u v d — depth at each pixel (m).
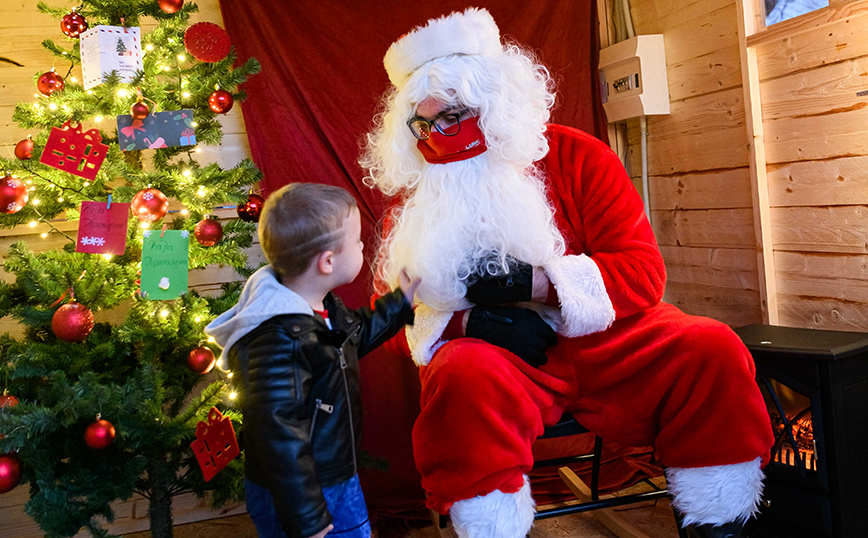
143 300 1.77
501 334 1.51
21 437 1.51
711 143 2.32
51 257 1.81
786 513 1.61
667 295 2.64
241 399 1.24
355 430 1.33
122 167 1.79
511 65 1.56
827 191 1.88
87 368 1.72
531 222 1.50
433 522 2.12
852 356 1.54
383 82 2.39
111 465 1.74
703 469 1.44
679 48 2.41
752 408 1.42
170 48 1.88
